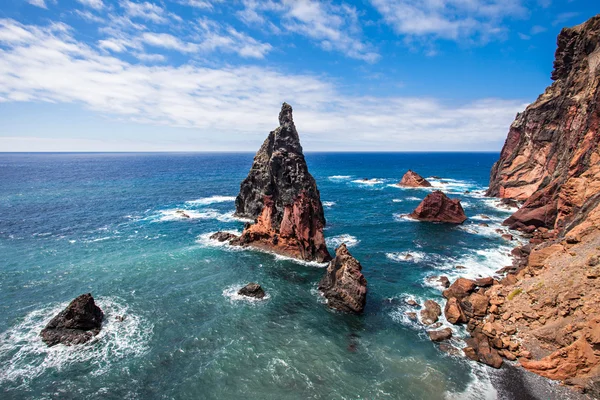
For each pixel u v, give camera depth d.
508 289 36.81
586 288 29.62
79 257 53.81
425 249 58.19
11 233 66.88
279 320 36.19
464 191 121.25
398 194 118.31
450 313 35.31
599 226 37.34
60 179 163.88
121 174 194.62
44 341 31.80
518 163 98.06
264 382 27.08
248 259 54.03
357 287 37.78
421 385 26.58
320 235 53.88
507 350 29.47
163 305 39.06
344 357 30.09
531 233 66.31
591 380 24.38
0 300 39.59
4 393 25.77
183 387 26.62
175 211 88.81
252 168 77.69
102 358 29.89
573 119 67.50
